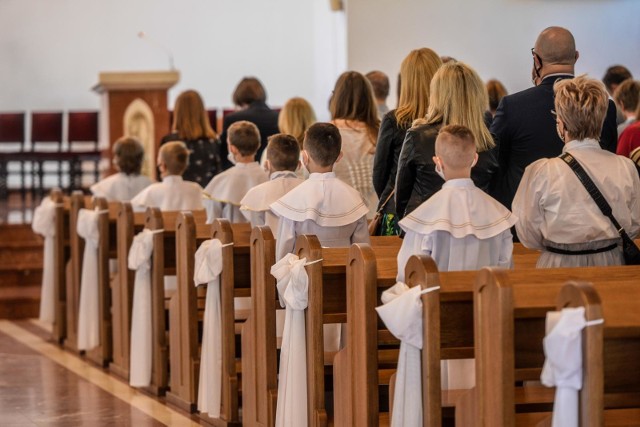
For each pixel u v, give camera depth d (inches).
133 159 396.2
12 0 730.2
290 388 220.5
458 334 185.0
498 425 160.4
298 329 219.9
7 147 734.5
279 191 260.2
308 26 746.2
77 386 327.9
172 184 343.3
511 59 427.5
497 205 194.9
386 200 258.4
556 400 148.3
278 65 745.6
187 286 288.7
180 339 296.8
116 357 347.9
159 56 740.7
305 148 233.6
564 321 145.0
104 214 355.3
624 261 196.2
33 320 462.3
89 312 362.0
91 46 737.0
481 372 165.2
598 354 145.9
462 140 192.4
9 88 730.8
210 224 297.4
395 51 429.7
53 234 403.9
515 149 245.8
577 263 194.2
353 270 201.2
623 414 180.9
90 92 738.2
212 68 743.7
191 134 395.5
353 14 428.1
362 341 197.6
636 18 418.0
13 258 493.7
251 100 381.4
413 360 182.5
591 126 191.8
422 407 182.5
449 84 228.5
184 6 741.3
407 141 228.8
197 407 290.4
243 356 256.8
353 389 204.4
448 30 427.8
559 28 242.8
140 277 314.3
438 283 178.2
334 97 296.5
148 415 289.0
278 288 220.1
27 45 732.0
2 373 349.1
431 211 192.1
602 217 190.2
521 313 161.5
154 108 530.3
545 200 191.2
